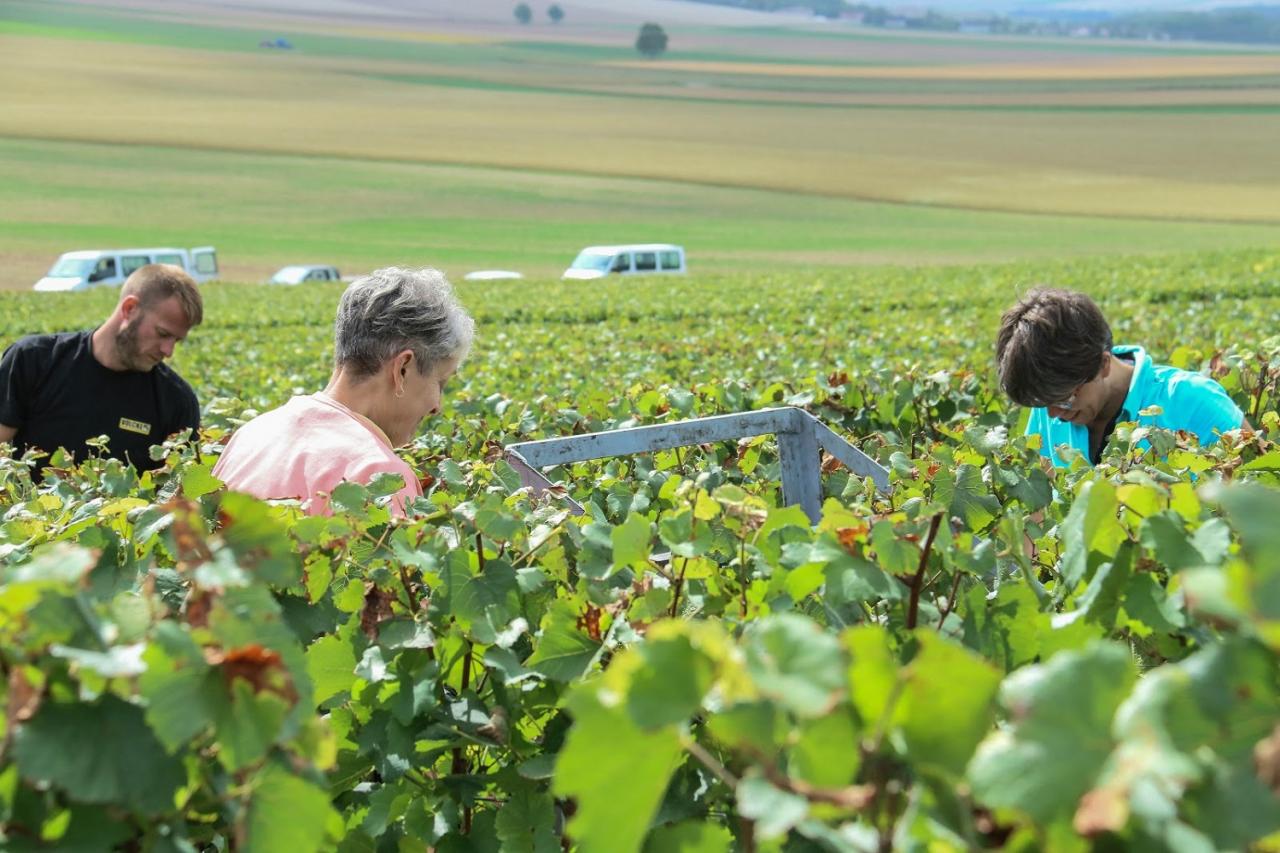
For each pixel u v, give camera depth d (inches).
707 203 3132.4
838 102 5782.5
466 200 3056.1
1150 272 998.4
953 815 42.9
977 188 3378.4
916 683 43.6
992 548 81.4
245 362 536.7
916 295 964.6
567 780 44.1
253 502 61.2
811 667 43.7
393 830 93.6
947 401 225.1
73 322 1020.5
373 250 2428.6
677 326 705.0
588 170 3570.4
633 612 85.0
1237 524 42.1
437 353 143.5
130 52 6038.4
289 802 53.4
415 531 99.7
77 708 50.1
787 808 42.6
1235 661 41.4
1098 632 75.1
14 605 50.2
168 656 50.2
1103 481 72.0
